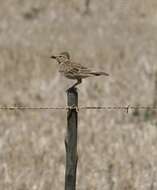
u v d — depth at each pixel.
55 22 42.38
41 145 19.02
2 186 16.11
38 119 22.22
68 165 10.30
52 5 44.78
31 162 17.62
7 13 43.62
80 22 42.31
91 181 16.23
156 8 44.44
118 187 15.97
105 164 17.50
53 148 18.91
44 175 16.77
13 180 16.39
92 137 19.94
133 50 34.12
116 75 28.61
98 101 24.64
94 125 21.33
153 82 27.08
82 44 36.66
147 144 19.25
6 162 17.62
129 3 45.31
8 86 27.09
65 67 11.03
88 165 17.45
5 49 34.44
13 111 22.81
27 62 31.17
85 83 27.05
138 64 30.38
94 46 35.91
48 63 31.05
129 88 26.59
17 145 18.89
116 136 20.17
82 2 45.06
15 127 21.11
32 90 26.47
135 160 17.78
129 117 22.48
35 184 16.11
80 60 31.47
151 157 18.06
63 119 22.38
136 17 43.06
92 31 40.22
